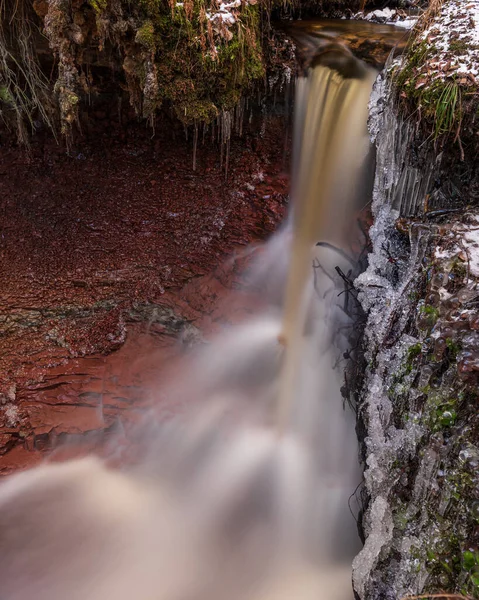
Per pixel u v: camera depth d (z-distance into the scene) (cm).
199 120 429
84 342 501
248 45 406
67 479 464
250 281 525
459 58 316
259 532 420
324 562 390
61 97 404
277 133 480
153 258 525
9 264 514
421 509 243
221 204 522
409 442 266
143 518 442
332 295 463
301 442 468
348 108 420
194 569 402
